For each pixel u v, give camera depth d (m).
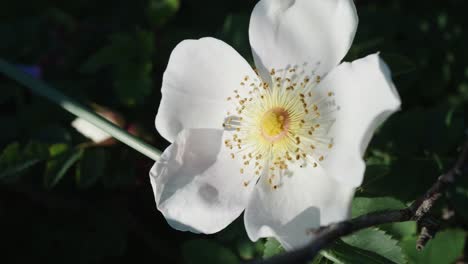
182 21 0.30
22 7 0.30
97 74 0.28
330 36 0.20
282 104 0.21
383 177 0.22
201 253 0.23
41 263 0.27
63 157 0.24
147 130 0.26
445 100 0.27
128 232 0.28
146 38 0.26
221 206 0.21
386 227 0.21
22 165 0.23
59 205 0.28
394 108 0.18
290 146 0.21
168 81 0.21
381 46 0.26
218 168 0.21
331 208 0.19
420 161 0.22
